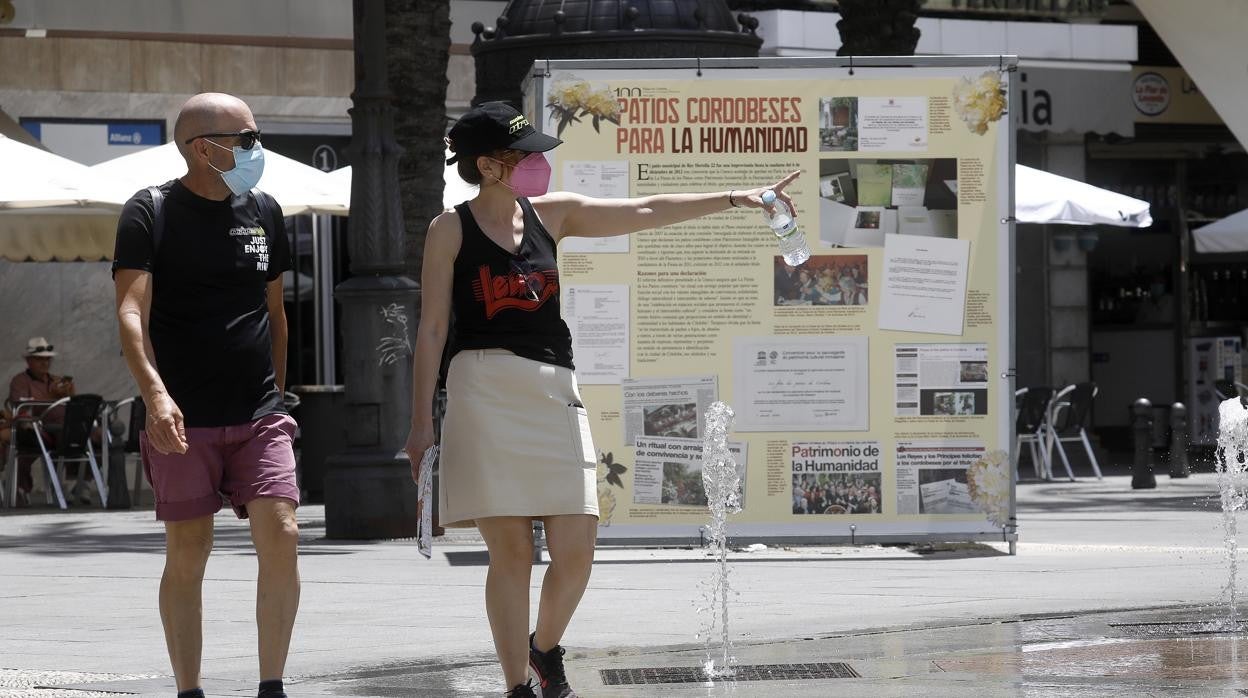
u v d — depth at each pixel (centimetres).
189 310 759
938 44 3047
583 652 980
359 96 1889
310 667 939
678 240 1516
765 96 1509
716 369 1522
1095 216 2623
